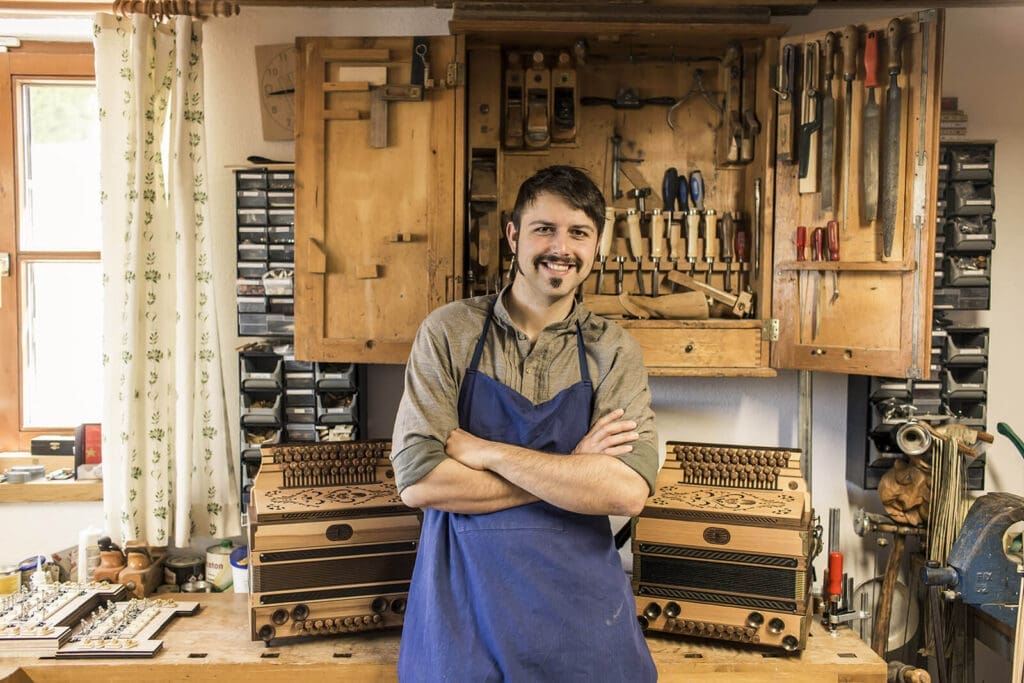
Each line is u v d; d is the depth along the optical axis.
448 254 2.44
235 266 2.72
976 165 2.54
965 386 2.60
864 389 2.62
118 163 2.50
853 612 2.31
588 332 1.91
